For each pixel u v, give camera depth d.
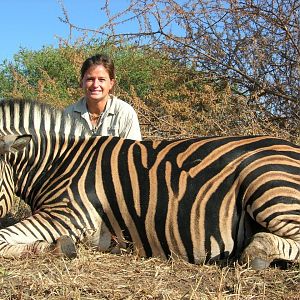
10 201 3.92
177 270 3.40
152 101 7.66
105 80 4.80
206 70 7.67
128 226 3.65
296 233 3.35
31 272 3.15
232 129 6.61
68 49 7.58
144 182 3.63
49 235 3.61
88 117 4.92
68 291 2.86
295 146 3.63
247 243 3.43
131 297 2.86
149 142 3.86
